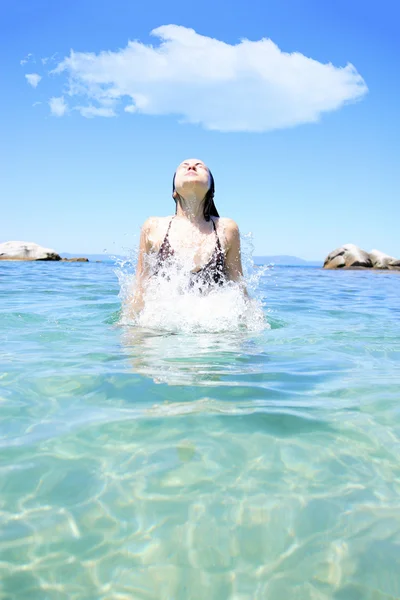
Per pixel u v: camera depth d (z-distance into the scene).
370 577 0.94
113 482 1.23
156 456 1.36
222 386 1.97
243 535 1.05
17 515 1.10
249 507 1.14
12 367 2.21
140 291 3.70
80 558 0.98
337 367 2.35
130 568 0.96
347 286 8.89
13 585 0.92
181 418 1.62
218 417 1.63
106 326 3.34
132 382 2.00
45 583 0.92
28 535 1.04
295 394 1.90
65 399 1.79
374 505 1.15
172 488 1.21
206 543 1.02
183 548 1.01
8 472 1.27
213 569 0.96
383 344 2.94
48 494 1.18
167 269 3.72
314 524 1.08
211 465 1.31
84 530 1.06
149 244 3.84
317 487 1.22
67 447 1.40
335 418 1.65
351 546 1.02
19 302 4.70
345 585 0.92
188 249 3.75
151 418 1.61
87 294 5.62
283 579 0.94
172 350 2.62
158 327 3.30
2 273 10.78
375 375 2.21
